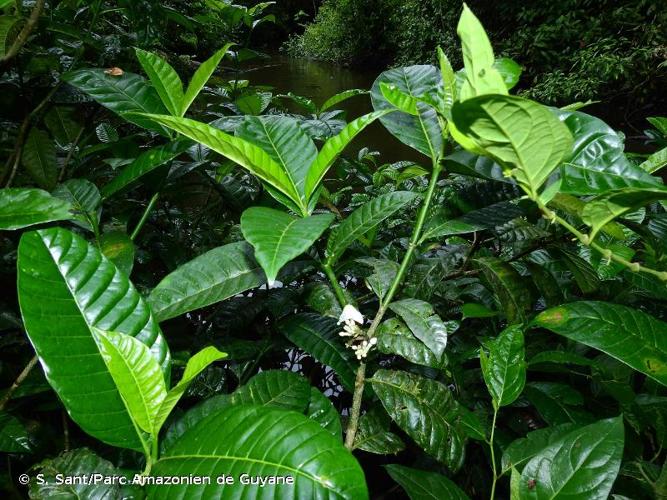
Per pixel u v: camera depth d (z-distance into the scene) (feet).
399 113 3.37
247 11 7.58
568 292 4.91
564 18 23.56
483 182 3.64
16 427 3.08
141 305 2.12
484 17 29.94
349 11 45.68
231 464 1.73
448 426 2.88
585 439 2.21
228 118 4.15
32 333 1.85
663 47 19.65
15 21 3.83
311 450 1.71
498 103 1.55
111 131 6.09
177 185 5.79
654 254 3.68
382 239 6.62
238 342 4.28
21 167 6.11
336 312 3.41
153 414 1.90
